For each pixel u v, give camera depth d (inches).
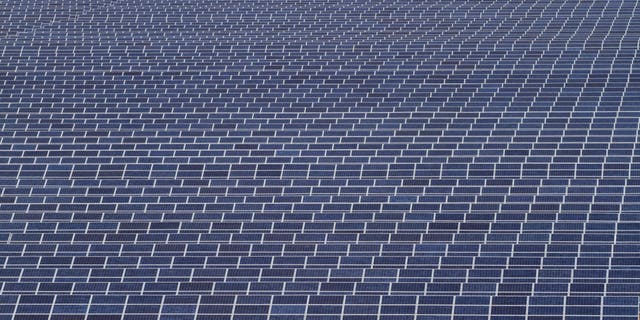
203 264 7440.9
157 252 7618.1
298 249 7593.5
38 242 7765.8
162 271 7327.8
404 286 6958.7
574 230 7716.5
